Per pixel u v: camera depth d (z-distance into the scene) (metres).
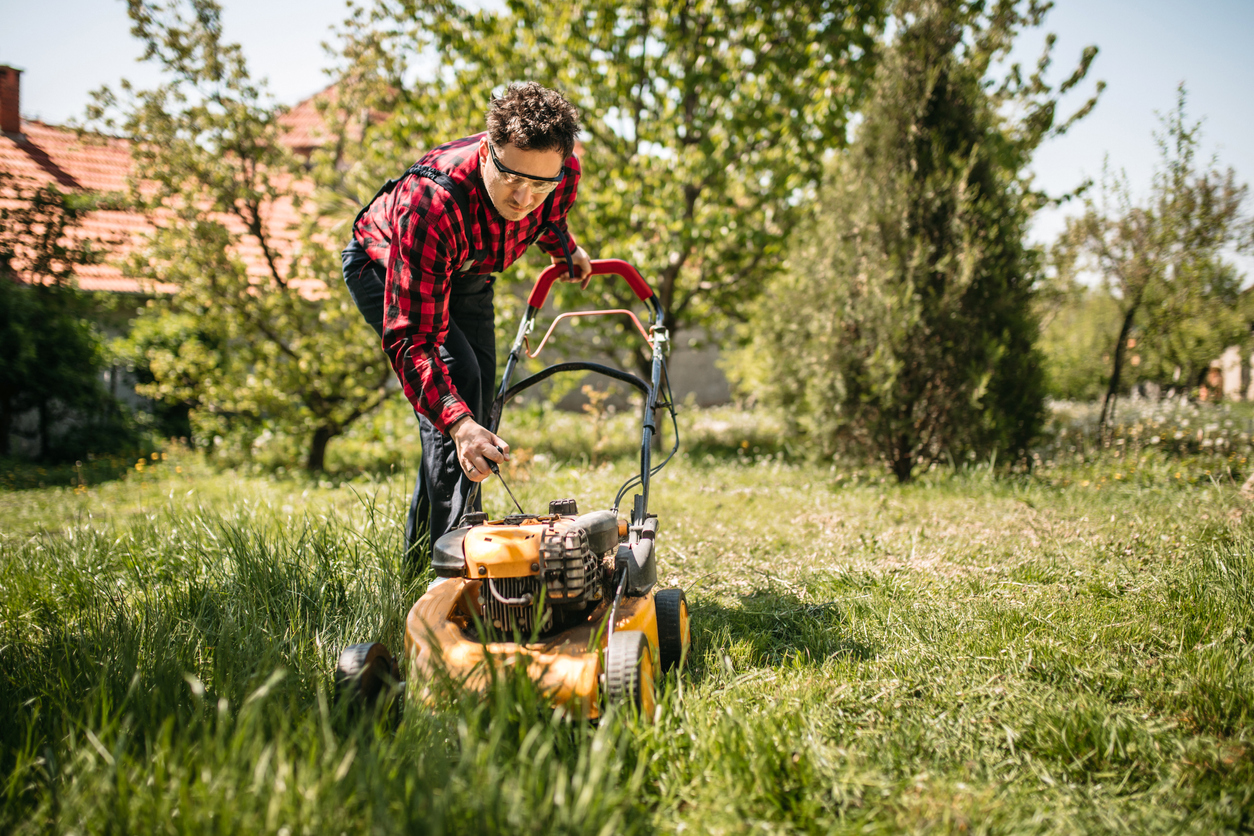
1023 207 7.95
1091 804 2.06
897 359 7.23
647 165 9.77
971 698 2.62
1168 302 9.01
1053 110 10.42
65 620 3.49
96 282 13.70
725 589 4.11
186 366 10.33
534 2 9.97
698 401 19.00
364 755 1.99
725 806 1.94
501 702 2.09
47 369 11.41
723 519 5.66
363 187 9.90
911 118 7.45
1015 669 2.83
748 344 11.91
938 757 2.26
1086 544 4.45
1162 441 8.29
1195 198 8.66
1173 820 1.97
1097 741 2.29
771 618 3.63
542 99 2.74
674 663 2.93
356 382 10.21
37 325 11.47
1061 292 9.66
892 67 7.62
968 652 3.00
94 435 12.09
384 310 3.11
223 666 2.73
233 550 3.92
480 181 2.93
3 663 2.88
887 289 7.26
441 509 3.38
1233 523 4.44
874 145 7.66
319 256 9.77
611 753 2.09
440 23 9.84
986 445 7.18
